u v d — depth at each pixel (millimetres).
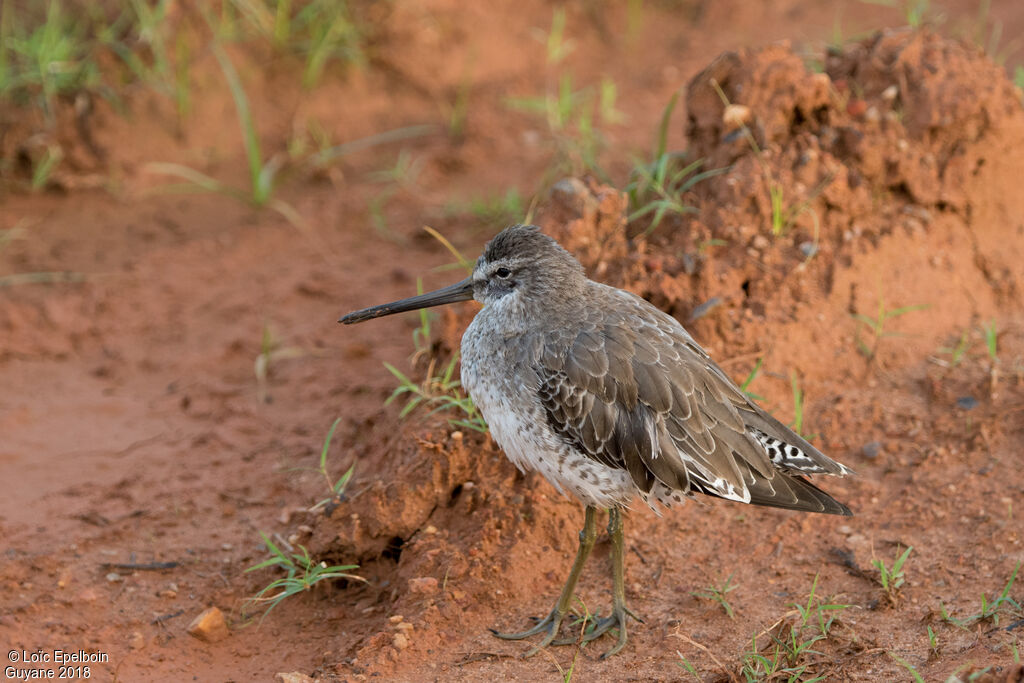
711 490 9398
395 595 10320
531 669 9391
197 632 9992
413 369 12469
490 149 17609
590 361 9539
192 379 13641
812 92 12961
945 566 10016
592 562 10508
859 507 10797
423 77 18938
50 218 16531
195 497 11742
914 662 8914
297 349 13992
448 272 14734
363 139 18156
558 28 19328
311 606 10484
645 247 12484
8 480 11938
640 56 20016
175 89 17781
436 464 10766
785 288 12242
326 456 12227
